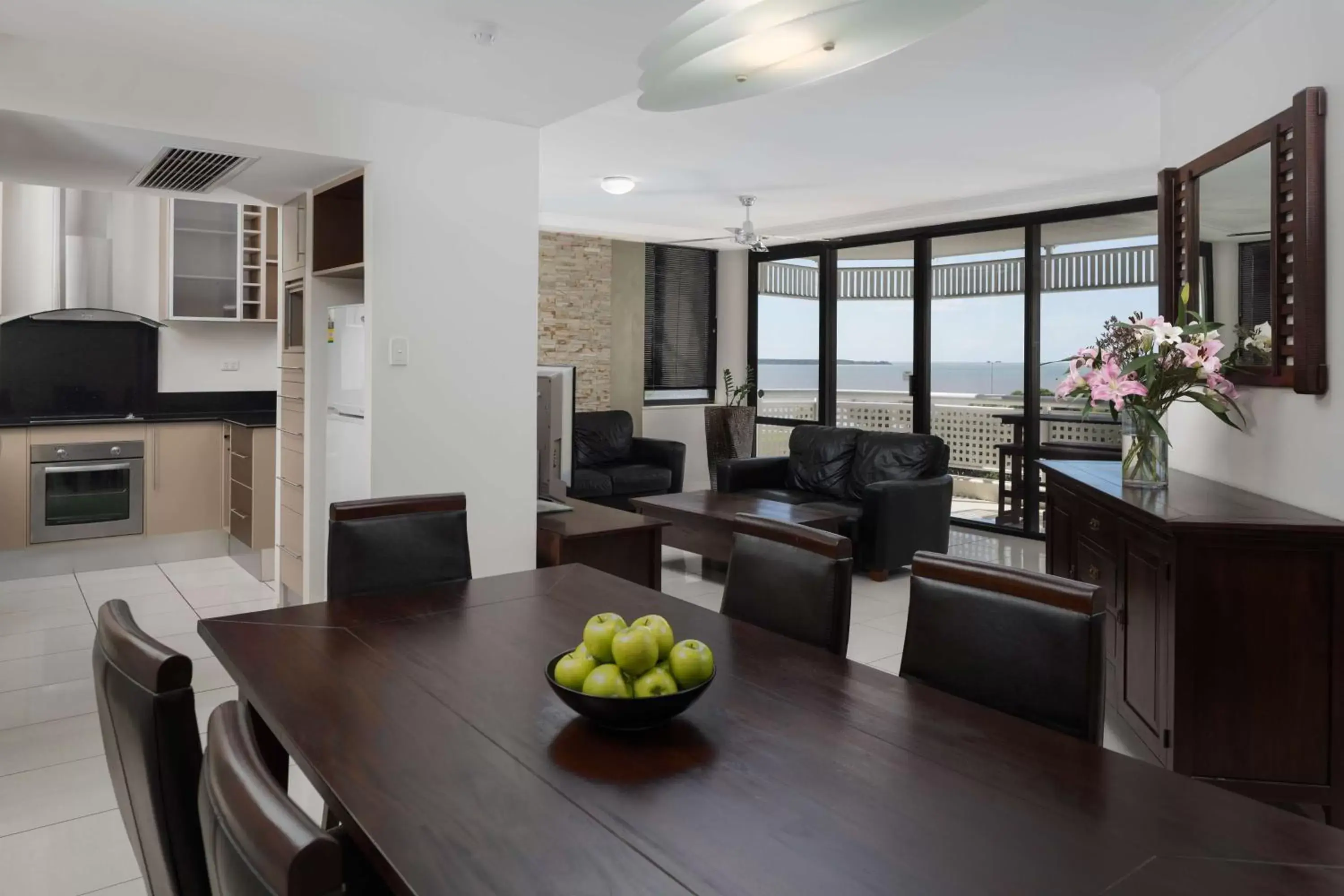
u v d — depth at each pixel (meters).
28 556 5.45
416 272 3.74
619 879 1.02
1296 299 2.78
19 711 3.42
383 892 1.50
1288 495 2.94
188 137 3.23
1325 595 2.53
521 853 1.08
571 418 4.23
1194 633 2.61
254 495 5.40
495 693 1.62
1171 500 3.04
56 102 2.97
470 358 3.90
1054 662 1.62
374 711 1.53
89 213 5.73
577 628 2.02
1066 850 1.09
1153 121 4.67
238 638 1.93
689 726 1.47
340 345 3.91
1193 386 3.37
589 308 8.42
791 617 2.11
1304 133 2.73
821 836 1.12
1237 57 3.33
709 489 8.92
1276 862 1.06
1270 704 2.57
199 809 1.04
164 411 6.20
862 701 1.59
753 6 2.44
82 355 5.93
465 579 2.54
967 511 7.52
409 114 3.68
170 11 2.70
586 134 4.95
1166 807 1.20
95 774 2.92
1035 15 3.29
